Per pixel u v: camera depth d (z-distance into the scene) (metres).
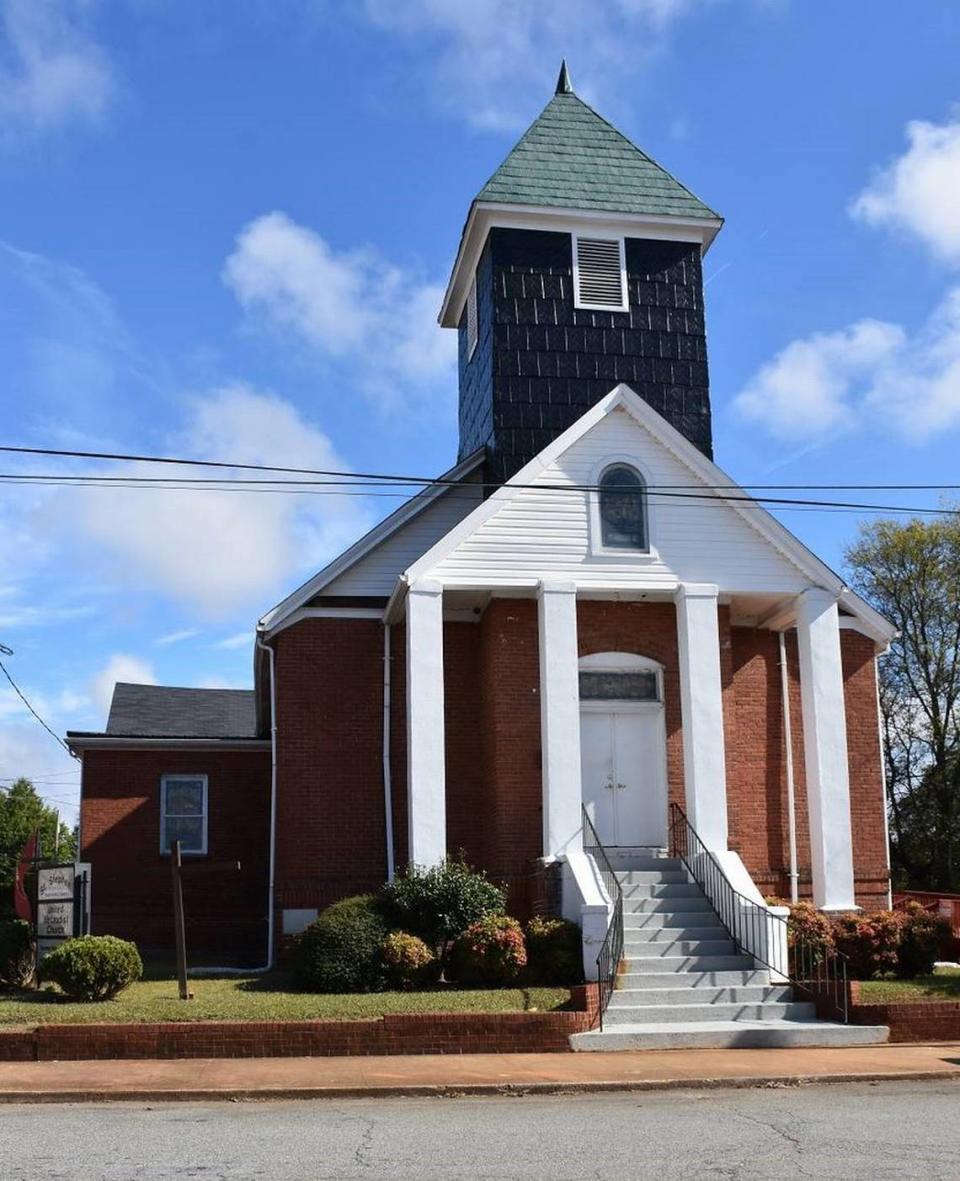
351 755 23.22
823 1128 10.80
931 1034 16.14
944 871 46.50
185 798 26.77
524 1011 15.70
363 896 19.67
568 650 21.25
